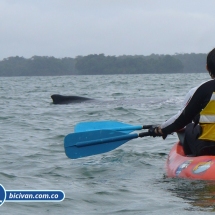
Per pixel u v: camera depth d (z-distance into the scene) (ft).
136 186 49.01
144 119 98.17
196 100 50.67
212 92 50.21
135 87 235.40
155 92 185.68
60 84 306.96
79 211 41.73
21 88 252.21
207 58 51.16
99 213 41.04
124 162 60.18
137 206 42.45
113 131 57.67
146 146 69.10
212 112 50.75
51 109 121.60
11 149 68.28
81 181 51.55
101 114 107.55
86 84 296.92
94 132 57.67
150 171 55.52
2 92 210.79
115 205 43.06
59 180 51.93
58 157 63.31
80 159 62.03
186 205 41.83
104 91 204.74
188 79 367.45
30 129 86.79
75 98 137.39
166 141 72.08
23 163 59.82
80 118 101.96
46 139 76.02
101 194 46.21
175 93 175.63
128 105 127.13
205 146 51.85
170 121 53.21
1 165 58.85
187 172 49.55
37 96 175.63
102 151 58.08
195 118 52.65
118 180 51.75
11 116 106.63
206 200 42.78
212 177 47.34
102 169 56.80
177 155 54.54
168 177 51.85
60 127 88.53
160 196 45.06
